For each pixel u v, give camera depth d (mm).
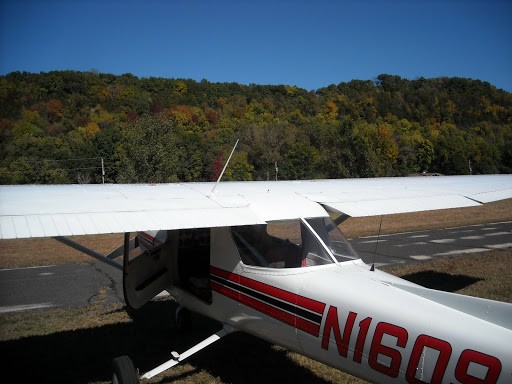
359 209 4707
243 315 4340
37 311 7168
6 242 14594
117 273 9859
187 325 5934
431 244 12648
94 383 4680
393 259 10633
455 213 20453
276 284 3971
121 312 6980
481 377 2721
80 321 6586
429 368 2928
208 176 40562
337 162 41812
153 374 4188
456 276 8688
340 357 3463
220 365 5000
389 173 42094
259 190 5043
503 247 11867
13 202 3895
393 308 3213
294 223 4211
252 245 4262
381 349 3172
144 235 6059
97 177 36375
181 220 3855
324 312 3562
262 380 4633
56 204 3904
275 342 4121
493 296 7289
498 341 2750
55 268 10492
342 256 4086
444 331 2924
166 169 22656
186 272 5328
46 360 5242
